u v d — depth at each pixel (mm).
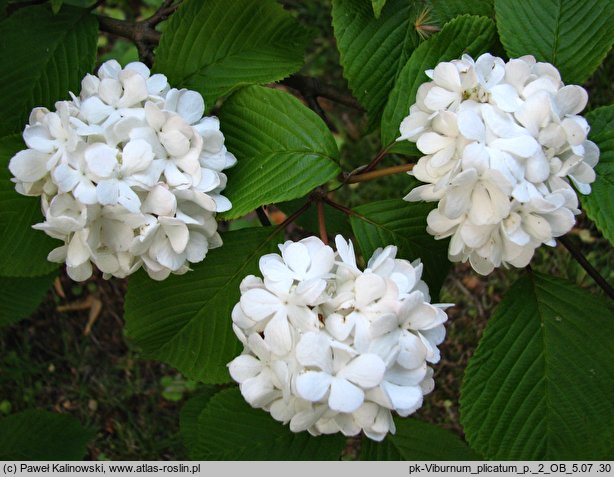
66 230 374
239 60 433
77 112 383
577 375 420
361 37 430
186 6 424
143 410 775
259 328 368
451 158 372
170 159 385
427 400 755
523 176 365
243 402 434
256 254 428
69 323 803
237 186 408
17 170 380
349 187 804
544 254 770
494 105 372
